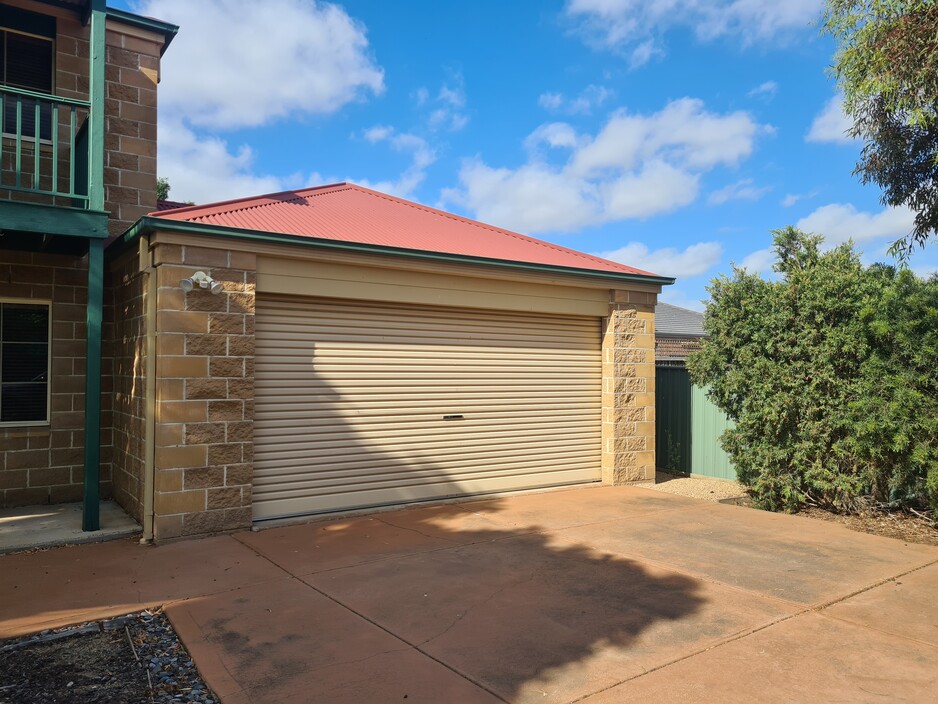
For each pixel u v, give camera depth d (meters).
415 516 7.72
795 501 8.16
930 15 6.99
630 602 4.93
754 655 4.02
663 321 25.98
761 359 8.35
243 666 3.84
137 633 4.39
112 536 6.59
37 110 6.50
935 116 7.33
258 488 7.11
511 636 4.30
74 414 8.23
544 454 9.47
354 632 4.35
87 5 8.07
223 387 6.75
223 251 6.77
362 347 7.84
